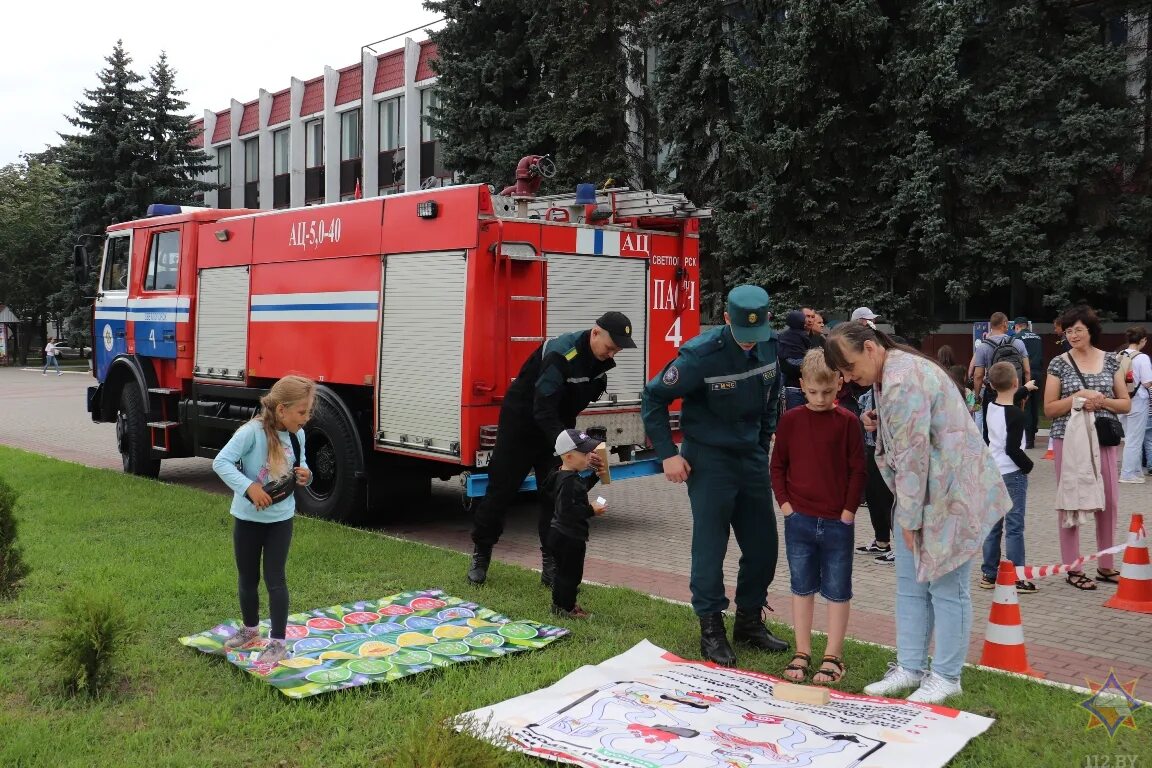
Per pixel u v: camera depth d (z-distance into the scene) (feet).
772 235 57.26
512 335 24.61
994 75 54.70
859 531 27.86
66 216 125.39
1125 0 54.54
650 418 16.25
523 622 17.57
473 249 23.77
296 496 29.01
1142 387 36.27
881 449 14.28
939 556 13.70
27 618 17.56
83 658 13.88
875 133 55.31
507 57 72.28
